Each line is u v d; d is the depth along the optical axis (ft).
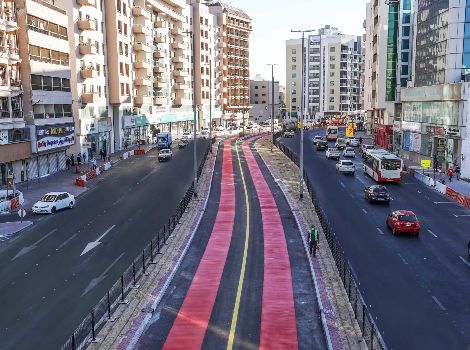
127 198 148.87
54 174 198.80
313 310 65.77
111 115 288.10
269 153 279.90
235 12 570.87
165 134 302.45
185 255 90.84
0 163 160.15
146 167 220.23
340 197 149.89
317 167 218.79
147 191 160.25
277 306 67.10
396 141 284.82
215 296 70.95
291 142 353.72
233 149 302.45
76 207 136.87
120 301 68.08
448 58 205.87
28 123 179.93
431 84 227.20
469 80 190.19
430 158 218.59
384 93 315.37
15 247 98.43
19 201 137.28
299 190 156.25
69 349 53.52
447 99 195.31
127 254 92.38
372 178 186.39
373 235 105.60
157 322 62.39
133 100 325.21
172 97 416.05
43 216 125.80
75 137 223.10
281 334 58.85
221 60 531.50
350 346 55.31
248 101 609.83
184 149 302.25
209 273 80.89
